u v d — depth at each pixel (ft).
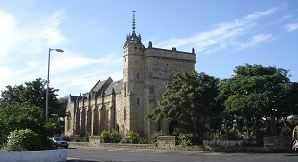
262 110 134.82
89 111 305.53
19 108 97.35
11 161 73.77
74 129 325.83
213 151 139.64
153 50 251.19
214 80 155.74
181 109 151.43
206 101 149.59
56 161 88.84
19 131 83.76
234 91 142.92
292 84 138.00
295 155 111.86
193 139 151.74
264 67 147.43
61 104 223.92
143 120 245.45
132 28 257.34
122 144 175.94
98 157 109.09
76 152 136.77
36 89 208.23
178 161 93.71
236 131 167.94
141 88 249.14
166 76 252.42
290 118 171.73
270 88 135.44
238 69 149.89
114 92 273.13
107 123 279.90
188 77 154.61
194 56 264.11
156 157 109.40
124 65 253.65
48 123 96.89
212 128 158.71
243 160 94.58
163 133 237.25
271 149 136.77
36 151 79.46
